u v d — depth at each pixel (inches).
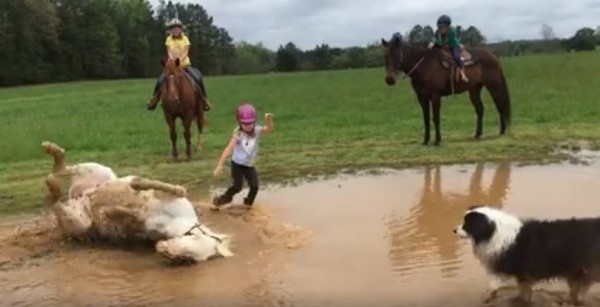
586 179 446.6
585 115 766.5
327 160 556.4
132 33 4274.1
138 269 303.1
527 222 247.0
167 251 300.2
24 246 337.7
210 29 4793.3
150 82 2802.7
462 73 612.4
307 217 380.5
